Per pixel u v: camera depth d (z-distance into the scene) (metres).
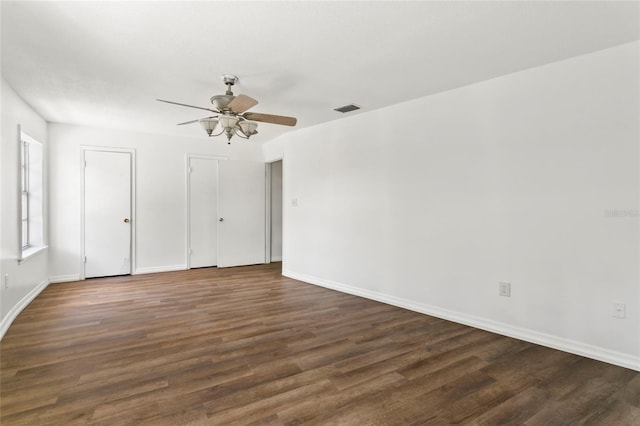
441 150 3.46
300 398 2.02
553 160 2.73
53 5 1.93
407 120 3.76
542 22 2.14
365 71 2.91
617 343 2.45
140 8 1.97
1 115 3.04
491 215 3.10
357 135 4.33
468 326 3.24
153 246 5.59
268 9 1.98
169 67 2.82
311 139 5.04
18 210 3.54
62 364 2.42
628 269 2.40
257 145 6.50
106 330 3.07
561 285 2.71
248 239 6.35
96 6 1.94
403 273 3.83
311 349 2.71
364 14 2.04
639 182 2.35
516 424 1.80
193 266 5.95
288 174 5.51
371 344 2.81
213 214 6.12
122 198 5.32
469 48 2.49
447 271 3.43
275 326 3.22
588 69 2.55
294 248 5.36
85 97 3.62
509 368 2.40
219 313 3.59
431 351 2.68
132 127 5.10
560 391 2.11
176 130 5.32
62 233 4.90
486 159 3.12
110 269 5.28
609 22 2.13
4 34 2.27
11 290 3.30
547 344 2.77
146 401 1.97
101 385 2.14
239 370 2.35
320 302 4.04
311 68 2.84
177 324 3.24
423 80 3.12
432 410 1.91
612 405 1.96
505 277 3.02
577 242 2.62
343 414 1.87
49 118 4.54
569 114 2.64
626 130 2.40
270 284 4.93
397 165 3.87
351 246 4.43
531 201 2.86
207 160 6.04
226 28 2.20
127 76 3.02
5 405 1.92
